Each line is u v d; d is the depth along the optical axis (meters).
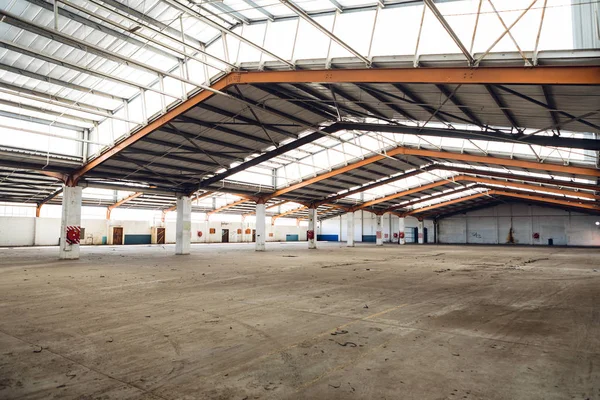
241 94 17.45
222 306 9.63
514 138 17.08
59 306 9.58
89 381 4.83
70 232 23.53
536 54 10.83
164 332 7.16
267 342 6.55
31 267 18.98
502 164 25.55
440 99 15.58
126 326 7.60
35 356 5.79
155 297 10.87
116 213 45.81
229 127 21.12
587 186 28.89
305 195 39.66
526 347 6.35
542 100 13.39
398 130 20.08
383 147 28.42
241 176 32.62
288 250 37.47
